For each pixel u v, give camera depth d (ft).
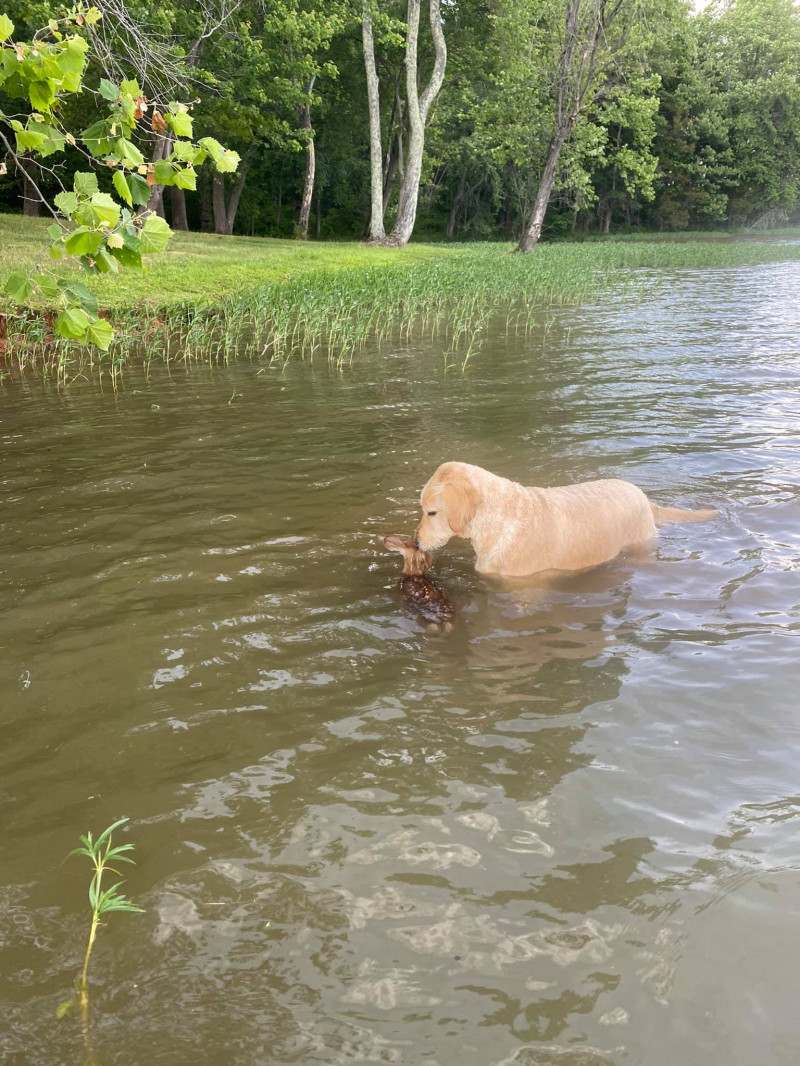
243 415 28.71
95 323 12.62
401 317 53.78
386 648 13.24
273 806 9.60
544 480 20.84
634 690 11.87
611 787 9.77
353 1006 7.03
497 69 134.82
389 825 9.24
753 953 7.43
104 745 10.84
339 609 14.55
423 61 139.64
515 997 7.07
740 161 199.00
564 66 110.01
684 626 13.76
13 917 8.07
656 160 133.18
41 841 9.14
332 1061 6.52
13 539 17.75
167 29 69.31
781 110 196.65
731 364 35.83
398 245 119.14
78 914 8.11
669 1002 6.98
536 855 8.71
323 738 10.89
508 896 8.18
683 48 160.86
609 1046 6.60
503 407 28.94
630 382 32.58
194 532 18.06
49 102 12.48
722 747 10.51
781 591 14.88
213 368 38.06
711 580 15.42
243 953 7.60
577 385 32.32
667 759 10.28
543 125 128.67
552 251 116.06
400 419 27.66
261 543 17.47
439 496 14.84
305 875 8.53
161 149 58.39
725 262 103.24
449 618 14.15
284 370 37.42
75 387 33.76
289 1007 7.04
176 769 10.32
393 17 130.72
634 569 15.94
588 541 15.87
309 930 7.84
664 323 49.60
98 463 23.09
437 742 10.75
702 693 11.76
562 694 11.82
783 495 19.56
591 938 7.64
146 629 13.88
